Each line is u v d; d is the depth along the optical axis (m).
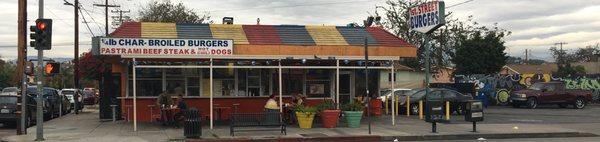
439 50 49.34
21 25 19.64
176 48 18.41
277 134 17.41
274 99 19.56
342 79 24.33
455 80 41.16
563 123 23.06
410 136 17.33
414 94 27.66
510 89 39.81
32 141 16.23
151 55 18.19
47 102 26.38
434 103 18.23
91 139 16.50
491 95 39.41
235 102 22.20
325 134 17.50
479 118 18.53
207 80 22.39
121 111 23.98
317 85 23.61
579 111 32.16
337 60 20.38
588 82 42.03
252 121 17.25
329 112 19.53
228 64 21.28
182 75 22.20
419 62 53.53
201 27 21.75
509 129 19.50
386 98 27.28
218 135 17.11
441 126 20.36
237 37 20.72
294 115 20.52
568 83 41.69
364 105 22.77
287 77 23.23
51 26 16.92
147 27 21.16
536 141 16.97
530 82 40.91
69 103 34.72
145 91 21.95
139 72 21.88
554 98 35.28
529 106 35.28
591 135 18.89
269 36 21.05
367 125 20.53
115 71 23.11
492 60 43.56
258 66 19.38
